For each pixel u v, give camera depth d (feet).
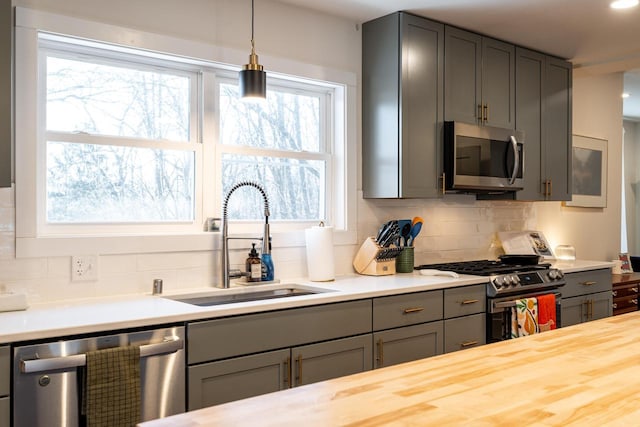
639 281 16.78
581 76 16.66
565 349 5.27
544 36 13.04
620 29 12.53
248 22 10.52
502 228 15.25
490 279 11.37
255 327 8.02
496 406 3.71
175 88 10.03
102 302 8.27
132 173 9.51
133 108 9.55
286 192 11.46
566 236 17.28
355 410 3.62
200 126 10.22
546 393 3.98
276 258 10.90
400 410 3.63
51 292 8.34
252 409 3.64
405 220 12.50
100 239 8.75
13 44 8.04
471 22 12.09
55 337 6.42
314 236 10.78
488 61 12.96
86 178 9.04
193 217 10.11
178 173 10.00
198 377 7.41
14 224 8.04
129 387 6.69
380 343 9.56
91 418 6.44
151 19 9.35
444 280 10.88
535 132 14.10
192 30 9.81
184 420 3.44
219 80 10.52
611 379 4.31
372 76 11.96
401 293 9.89
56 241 8.37
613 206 19.08
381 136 11.74
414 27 11.58
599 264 14.42
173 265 9.53
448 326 10.67
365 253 11.77
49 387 6.34
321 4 11.07
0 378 6.06
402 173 11.34
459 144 11.95
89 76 9.10
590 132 17.87
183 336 7.32
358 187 12.14
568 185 15.05
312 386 4.14
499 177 12.77
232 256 10.32
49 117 8.69
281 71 10.86
